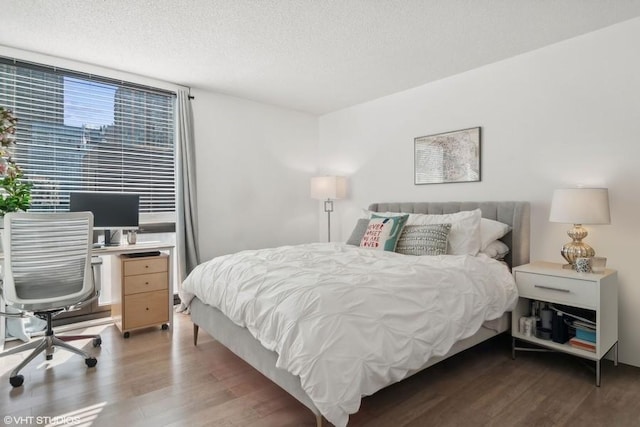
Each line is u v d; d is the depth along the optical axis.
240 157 4.20
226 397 1.97
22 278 2.24
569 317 2.36
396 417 1.77
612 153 2.47
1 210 2.63
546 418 1.76
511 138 3.01
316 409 1.47
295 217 4.72
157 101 3.69
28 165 3.01
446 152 3.46
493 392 2.02
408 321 1.74
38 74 3.05
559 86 2.73
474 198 3.26
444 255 2.59
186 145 3.68
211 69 3.31
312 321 1.55
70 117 3.20
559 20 2.42
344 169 4.59
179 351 2.62
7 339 2.82
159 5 2.25
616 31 2.46
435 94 3.57
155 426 1.70
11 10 2.31
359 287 1.76
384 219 3.11
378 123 4.15
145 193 3.61
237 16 2.38
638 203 2.37
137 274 2.95
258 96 4.11
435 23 2.46
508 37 2.66
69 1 2.21
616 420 1.75
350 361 1.46
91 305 3.30
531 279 2.39
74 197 2.96
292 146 4.68
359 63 3.15
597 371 2.10
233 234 4.14
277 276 2.02
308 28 2.54
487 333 2.33
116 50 2.91
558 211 2.37
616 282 2.36
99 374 2.24
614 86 2.47
